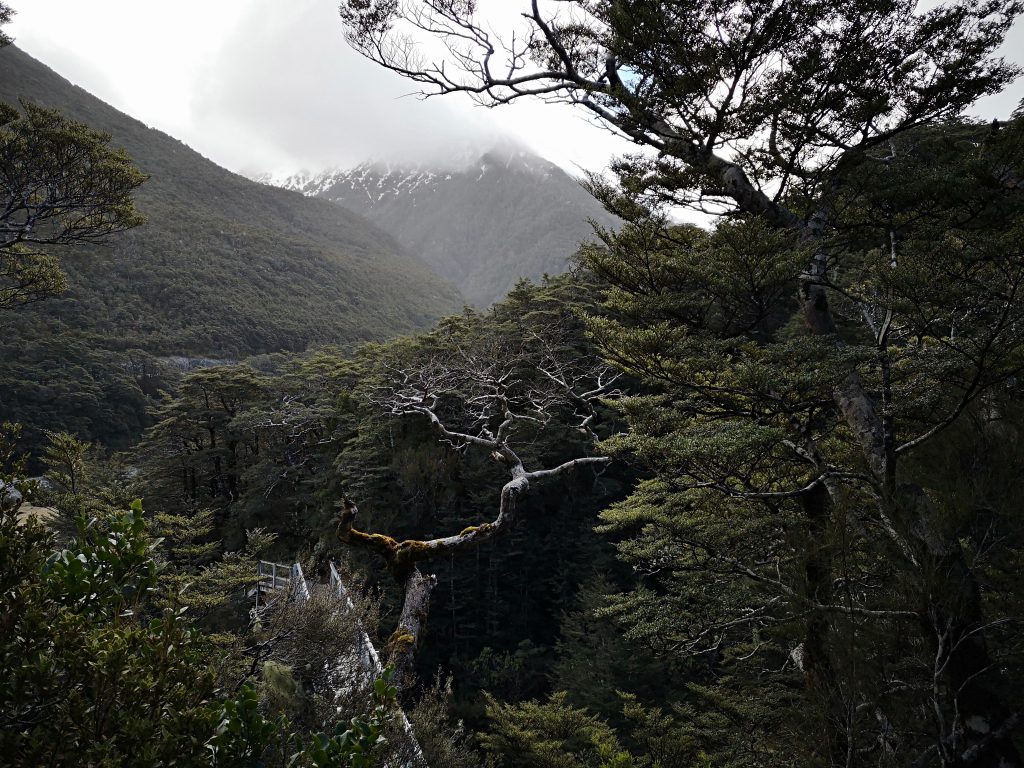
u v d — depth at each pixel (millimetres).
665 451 8047
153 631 1762
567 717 14633
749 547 9648
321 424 33719
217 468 35188
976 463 5391
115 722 1460
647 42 7715
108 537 1885
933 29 7609
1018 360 6172
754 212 8453
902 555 5738
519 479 10055
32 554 1721
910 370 7547
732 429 7285
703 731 10367
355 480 26797
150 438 35938
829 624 5617
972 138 10766
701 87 7922
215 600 14648
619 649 18203
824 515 7539
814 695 5371
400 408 17859
